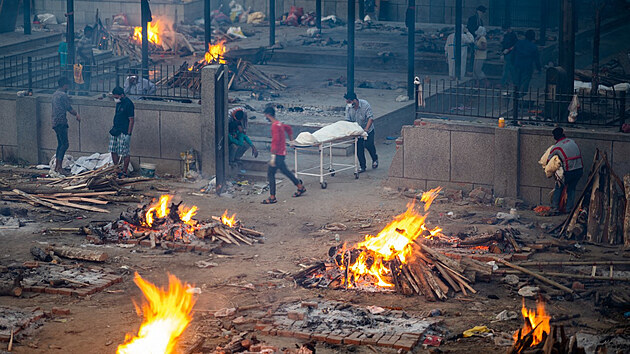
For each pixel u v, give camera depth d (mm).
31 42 53250
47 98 38031
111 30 72438
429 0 76438
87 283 23312
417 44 63406
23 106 38031
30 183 33594
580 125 33750
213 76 34406
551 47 62656
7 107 38500
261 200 32906
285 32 74250
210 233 27500
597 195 27656
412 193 33438
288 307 21688
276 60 62688
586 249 26594
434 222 29688
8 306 21484
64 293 22750
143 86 38969
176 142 36156
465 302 22344
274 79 53750
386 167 37844
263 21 79375
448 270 23578
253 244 27516
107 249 26750
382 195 33406
